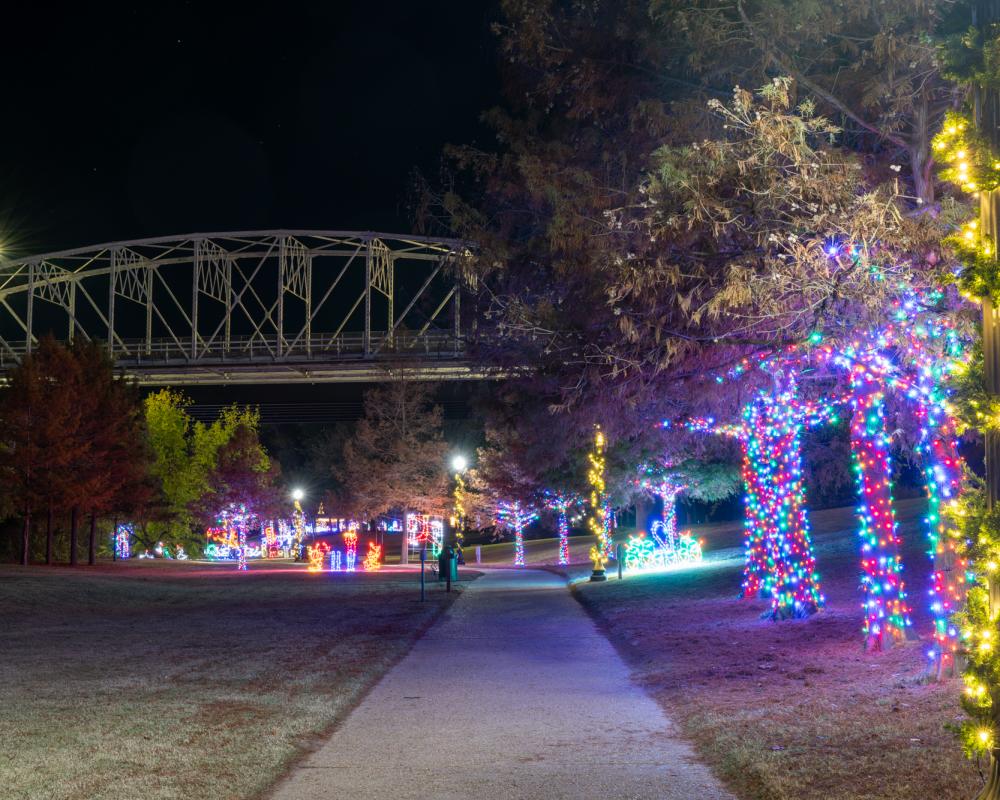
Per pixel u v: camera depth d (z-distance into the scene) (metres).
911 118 11.82
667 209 11.17
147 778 7.87
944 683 10.49
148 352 84.81
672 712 10.77
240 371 84.19
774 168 10.71
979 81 5.32
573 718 10.62
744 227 11.27
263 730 9.80
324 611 26.72
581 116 13.63
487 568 55.06
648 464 41.03
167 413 72.06
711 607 21.92
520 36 13.25
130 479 51.72
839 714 9.48
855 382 13.95
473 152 14.47
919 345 11.34
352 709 11.42
